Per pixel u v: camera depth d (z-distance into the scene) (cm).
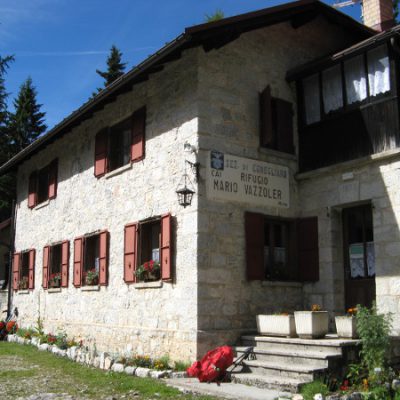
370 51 934
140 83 1103
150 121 1059
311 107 1041
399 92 880
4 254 1997
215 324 877
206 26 861
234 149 959
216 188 918
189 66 961
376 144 902
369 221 936
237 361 801
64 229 1395
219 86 961
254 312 928
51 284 1412
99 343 1127
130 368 857
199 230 888
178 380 775
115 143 1229
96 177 1243
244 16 922
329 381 686
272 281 959
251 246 941
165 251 945
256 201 967
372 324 702
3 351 1177
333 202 966
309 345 772
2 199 2695
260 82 1026
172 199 965
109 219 1172
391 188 875
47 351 1181
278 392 675
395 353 755
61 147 1471
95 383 756
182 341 879
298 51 1109
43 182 1638
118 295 1095
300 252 1003
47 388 723
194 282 875
